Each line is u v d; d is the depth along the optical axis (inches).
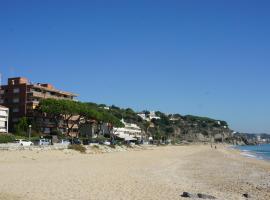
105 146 4023.1
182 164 2479.1
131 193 960.9
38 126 4483.3
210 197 939.3
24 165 1759.4
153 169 1893.5
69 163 2023.9
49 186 1028.5
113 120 5713.6
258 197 1035.9
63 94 5334.6
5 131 4200.3
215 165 2481.5
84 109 4766.2
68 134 4682.6
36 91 4798.2
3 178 1190.3
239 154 4928.6
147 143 6820.9
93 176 1341.0
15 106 4726.9
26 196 856.9
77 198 855.7
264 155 4955.7
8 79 4872.0
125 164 2167.8
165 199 890.7
